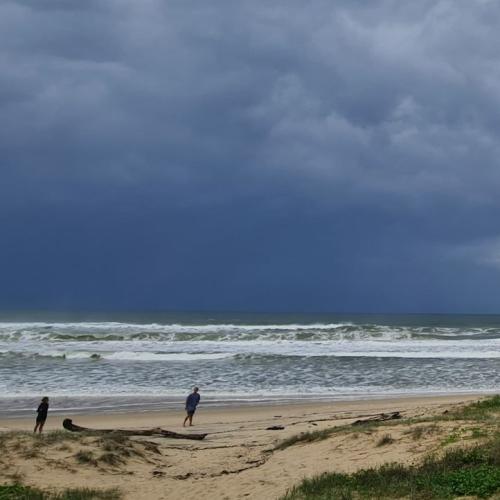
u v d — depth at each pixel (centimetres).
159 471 1270
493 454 1009
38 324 6156
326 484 1005
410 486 920
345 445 1286
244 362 3475
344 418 1930
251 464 1315
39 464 1197
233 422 2012
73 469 1201
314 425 1828
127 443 1435
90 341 4481
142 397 2478
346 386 2795
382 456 1161
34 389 2600
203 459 1401
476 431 1214
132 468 1273
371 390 2703
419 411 1844
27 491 1034
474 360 3675
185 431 1850
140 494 1088
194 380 2888
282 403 2391
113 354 3662
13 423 1973
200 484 1149
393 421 1508
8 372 3025
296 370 3216
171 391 2614
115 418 2094
